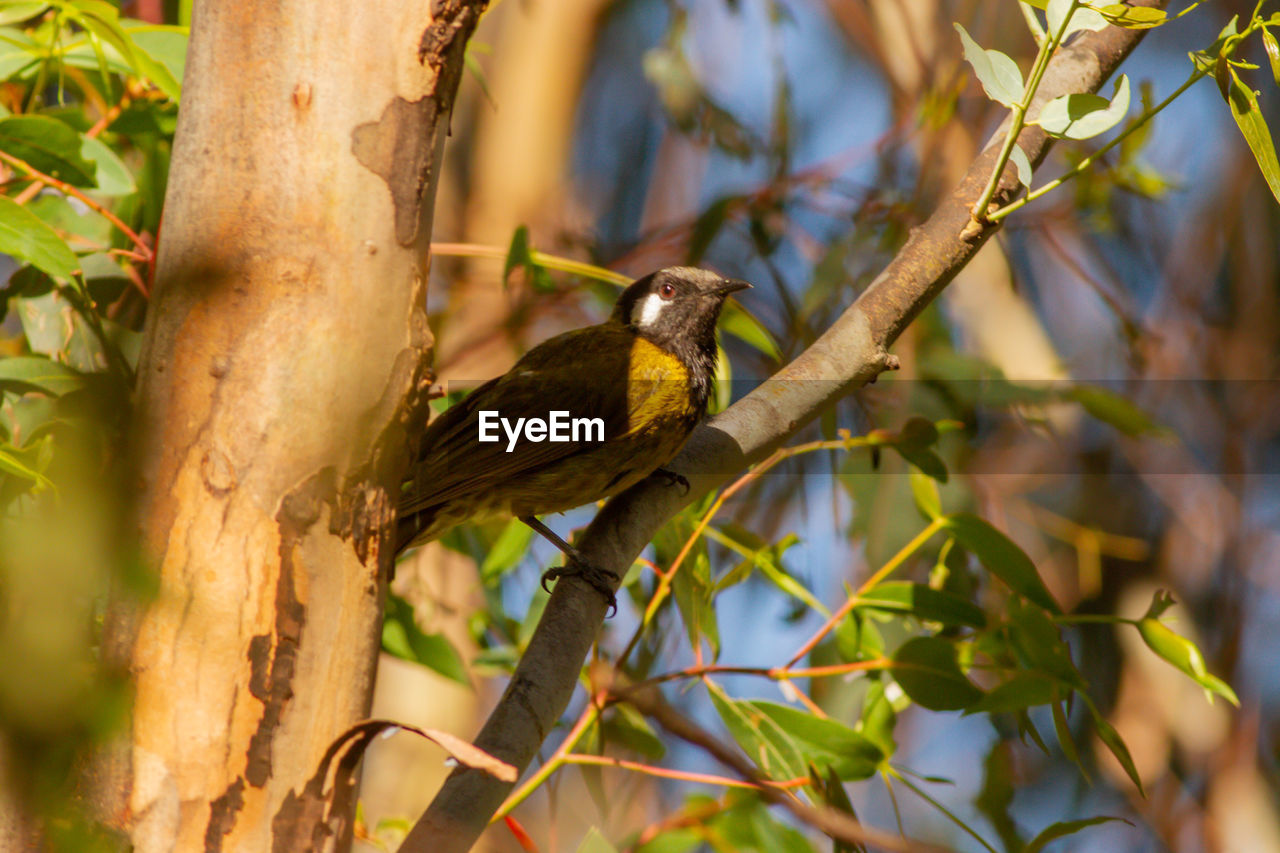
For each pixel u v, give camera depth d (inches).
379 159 185.8
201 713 170.2
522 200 603.5
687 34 568.1
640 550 290.8
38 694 127.3
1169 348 600.4
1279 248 613.3
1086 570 491.8
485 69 626.5
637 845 312.8
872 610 344.2
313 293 181.2
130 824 166.4
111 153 325.7
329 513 179.3
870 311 301.7
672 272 390.9
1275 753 545.3
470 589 479.8
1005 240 542.6
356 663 180.5
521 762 217.6
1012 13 591.2
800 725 315.3
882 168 538.3
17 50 326.3
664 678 312.8
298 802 172.7
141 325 358.6
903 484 446.9
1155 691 536.7
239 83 184.2
